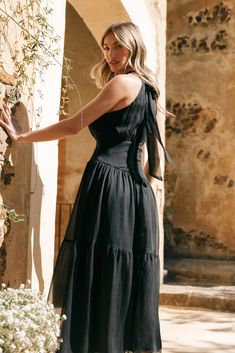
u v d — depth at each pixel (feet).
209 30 25.16
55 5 8.66
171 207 24.48
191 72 25.13
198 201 24.18
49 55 7.82
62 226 16.90
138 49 7.17
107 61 7.28
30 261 7.62
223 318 14.03
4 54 6.79
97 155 6.88
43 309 5.66
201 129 24.63
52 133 6.72
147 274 6.68
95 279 6.51
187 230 24.13
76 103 17.06
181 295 16.21
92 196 6.64
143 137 7.13
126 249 6.57
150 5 18.39
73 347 6.31
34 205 7.79
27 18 7.44
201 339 10.88
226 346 10.26
